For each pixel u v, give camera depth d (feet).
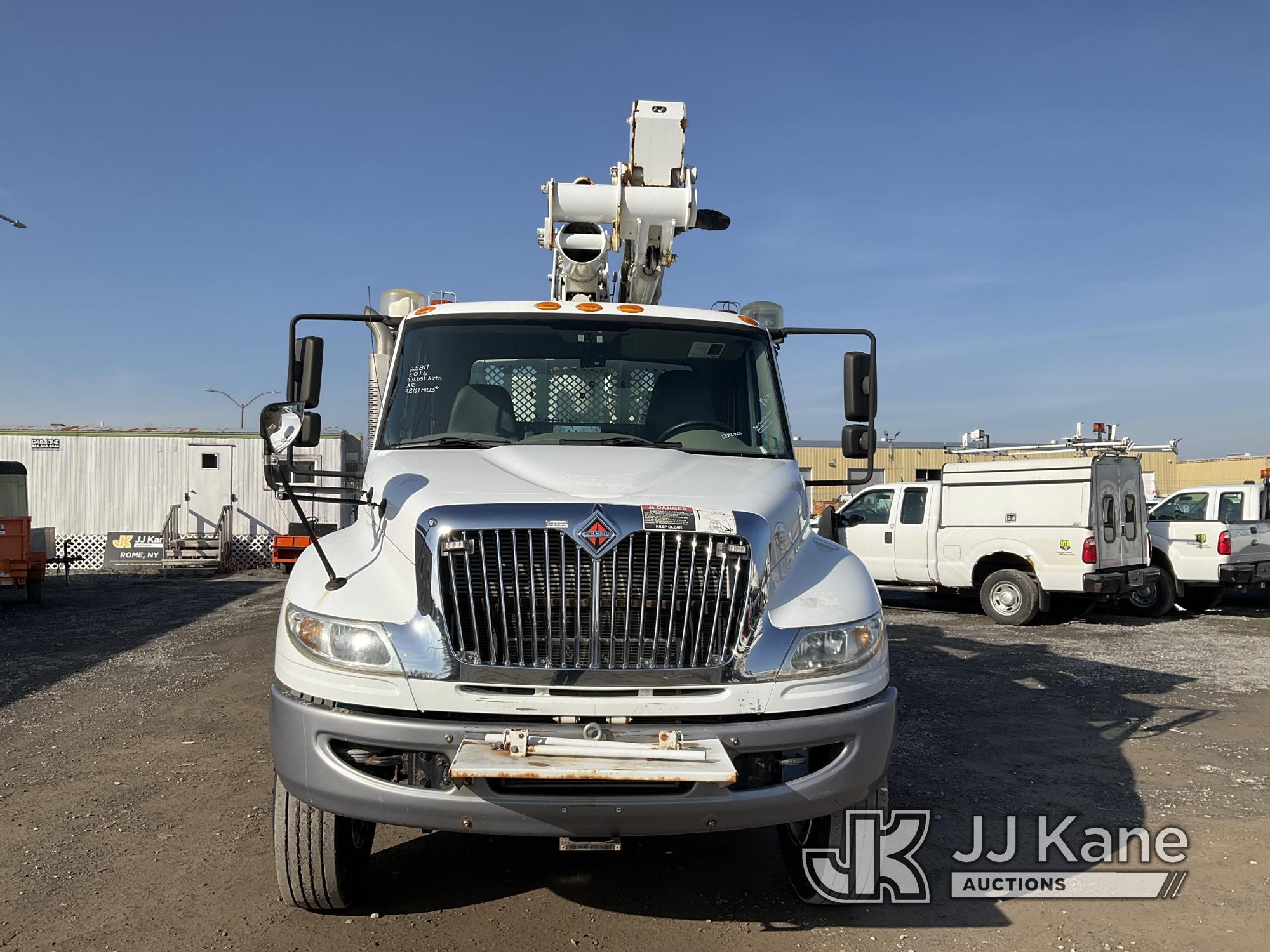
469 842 15.42
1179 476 125.90
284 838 11.79
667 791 10.60
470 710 10.67
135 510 76.64
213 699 25.31
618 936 12.11
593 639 10.93
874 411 16.05
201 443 77.00
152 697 25.55
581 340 15.85
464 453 13.99
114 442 76.59
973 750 20.98
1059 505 40.37
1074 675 29.66
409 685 10.75
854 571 12.85
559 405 15.49
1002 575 41.73
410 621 10.97
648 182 20.54
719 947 11.89
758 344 16.39
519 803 10.42
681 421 15.51
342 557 12.34
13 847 14.84
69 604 48.52
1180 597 49.26
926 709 24.94
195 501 76.84
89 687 26.99
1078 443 48.67
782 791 10.94
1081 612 44.37
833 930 12.37
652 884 13.78
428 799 10.54
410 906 12.91
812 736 11.05
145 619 42.39
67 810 16.56
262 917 12.47
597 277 19.84
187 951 11.53
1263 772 19.30
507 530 11.06
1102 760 20.21
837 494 117.50
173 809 16.65
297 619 11.48
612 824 10.50
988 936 12.24
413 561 11.25
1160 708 25.05
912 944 12.00
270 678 28.12
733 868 14.47
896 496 46.62
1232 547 43.42
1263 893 13.53
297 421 12.40
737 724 10.86
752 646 11.13
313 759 10.94
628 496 11.71
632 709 10.73
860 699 11.55
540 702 10.67
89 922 12.28
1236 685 28.12
